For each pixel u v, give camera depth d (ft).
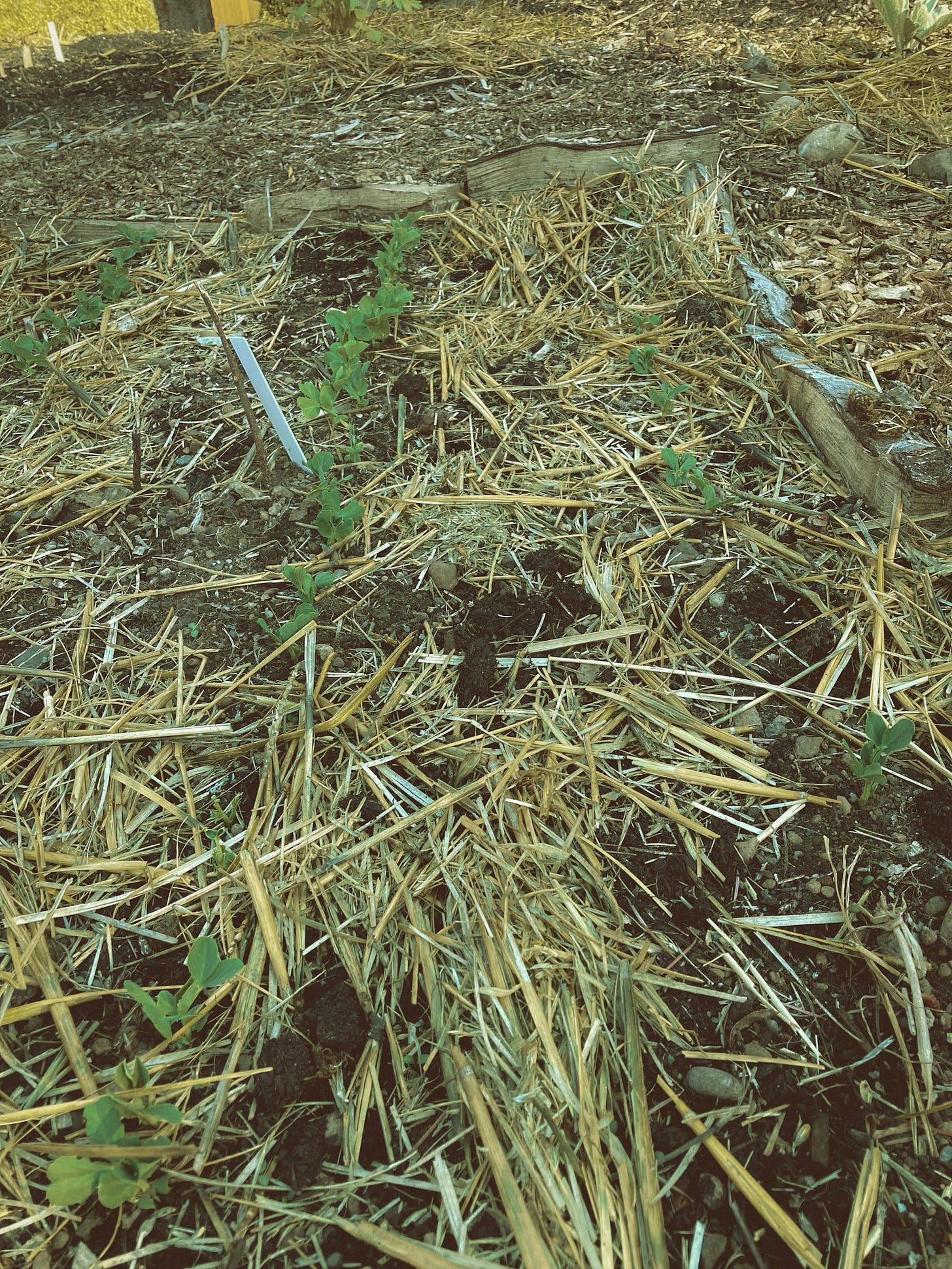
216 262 12.50
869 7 17.65
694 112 14.26
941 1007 5.68
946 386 9.26
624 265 11.64
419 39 18.02
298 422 9.93
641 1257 4.74
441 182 12.89
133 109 16.78
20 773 6.95
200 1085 5.46
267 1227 4.99
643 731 7.02
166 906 6.21
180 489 9.23
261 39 19.02
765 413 9.69
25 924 6.14
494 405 10.07
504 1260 4.82
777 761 6.88
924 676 7.29
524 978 5.67
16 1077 5.63
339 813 6.63
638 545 8.43
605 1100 5.30
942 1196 4.97
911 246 11.19
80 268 12.69
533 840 6.43
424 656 7.59
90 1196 5.16
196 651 7.75
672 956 5.93
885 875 6.26
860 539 8.30
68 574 8.48
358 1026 5.63
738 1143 5.20
